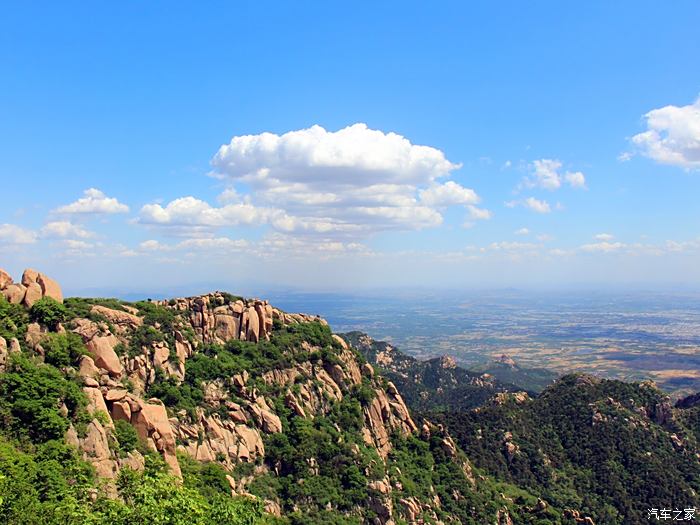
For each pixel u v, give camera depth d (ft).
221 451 258.78
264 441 279.28
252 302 345.72
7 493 136.36
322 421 309.22
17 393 182.60
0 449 161.27
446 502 324.80
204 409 268.00
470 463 378.53
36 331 214.90
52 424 177.37
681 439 448.65
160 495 140.97
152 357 268.21
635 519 368.89
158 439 213.05
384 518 271.49
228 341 322.14
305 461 276.62
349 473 280.92
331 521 254.88
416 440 362.94
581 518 351.87
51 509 133.49
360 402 341.41
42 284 239.71
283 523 242.58
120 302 295.89
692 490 402.31
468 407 623.77
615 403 471.62
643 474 406.62
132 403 210.59
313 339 358.23
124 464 187.52
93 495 159.12
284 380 318.65
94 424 188.14
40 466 159.74
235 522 163.73
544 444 437.17
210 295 336.90
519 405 482.28
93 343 227.20
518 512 351.05
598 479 404.36
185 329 301.43
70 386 194.49
